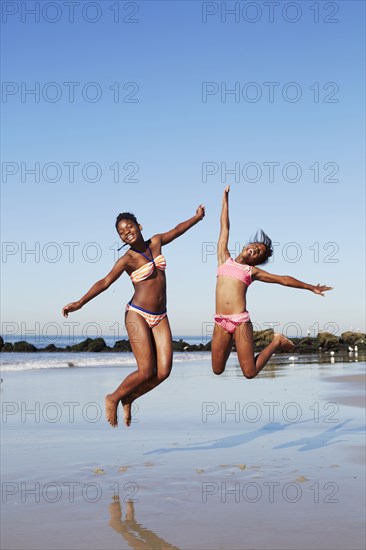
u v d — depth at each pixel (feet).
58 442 32.27
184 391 54.90
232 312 24.02
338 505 21.86
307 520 20.38
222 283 24.27
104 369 85.61
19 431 35.17
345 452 29.96
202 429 36.11
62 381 65.51
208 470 26.66
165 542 18.57
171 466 27.35
